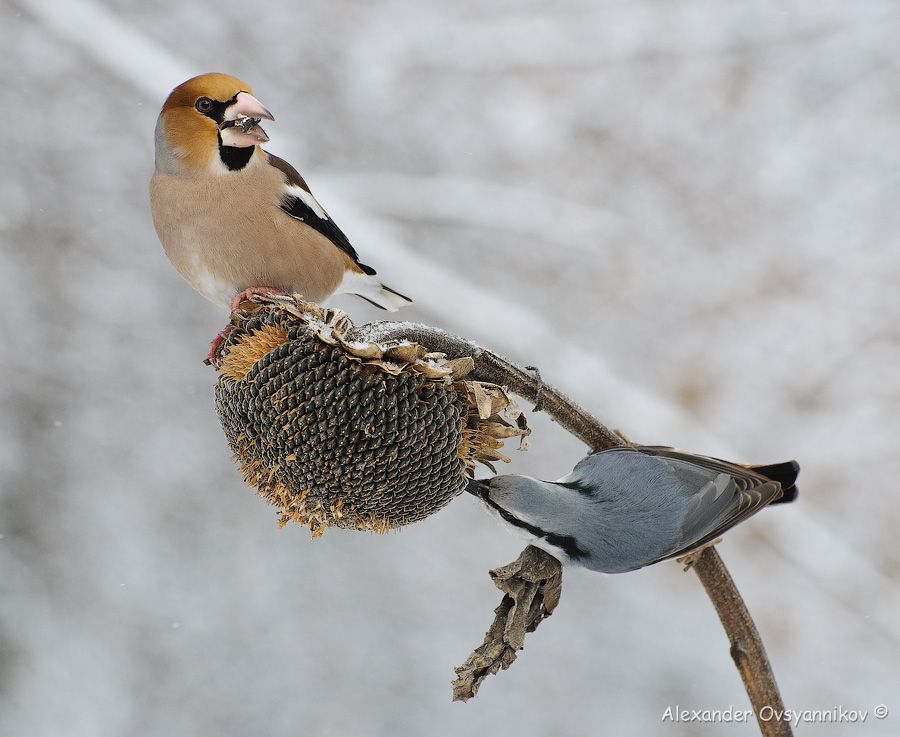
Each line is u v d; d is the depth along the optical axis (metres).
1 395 14.74
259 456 4.19
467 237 14.12
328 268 5.78
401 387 4.00
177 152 5.38
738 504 5.11
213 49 14.26
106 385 15.06
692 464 5.36
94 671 13.97
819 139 14.40
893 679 12.69
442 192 13.55
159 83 11.11
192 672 14.18
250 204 5.45
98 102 14.63
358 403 3.96
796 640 13.03
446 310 11.90
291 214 5.66
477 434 4.20
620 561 5.04
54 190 14.74
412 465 4.02
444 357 4.31
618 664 14.41
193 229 5.49
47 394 14.98
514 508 4.95
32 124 14.56
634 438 12.17
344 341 4.03
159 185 5.51
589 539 5.02
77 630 14.23
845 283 13.96
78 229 14.88
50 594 14.45
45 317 14.92
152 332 15.16
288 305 4.25
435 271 11.93
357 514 4.16
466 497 15.36
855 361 13.76
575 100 14.68
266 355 4.12
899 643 12.78
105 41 11.11
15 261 14.71
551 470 14.16
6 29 14.19
